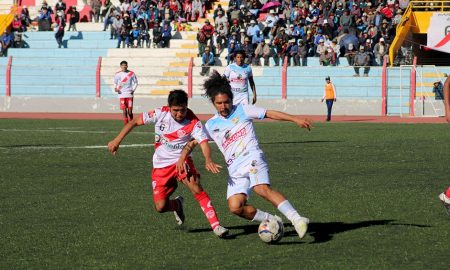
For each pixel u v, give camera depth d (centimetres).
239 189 1409
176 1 7744
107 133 4212
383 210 1755
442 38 6619
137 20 7506
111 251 1369
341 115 6469
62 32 7612
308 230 1530
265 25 7300
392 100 6406
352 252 1332
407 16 6769
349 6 7144
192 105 6812
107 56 7469
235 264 1260
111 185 2225
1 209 1817
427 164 2675
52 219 1686
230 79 3181
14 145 3472
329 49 6769
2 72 7225
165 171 1514
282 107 6606
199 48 7181
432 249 1351
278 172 2489
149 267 1249
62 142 3634
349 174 2422
